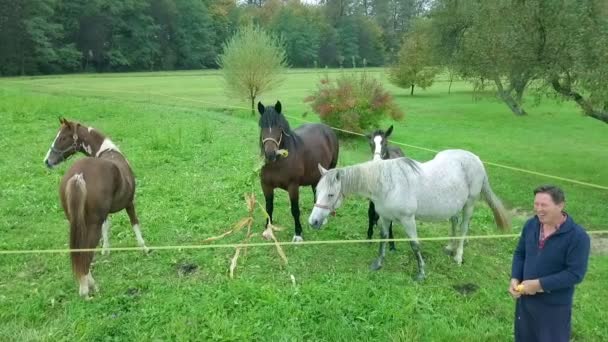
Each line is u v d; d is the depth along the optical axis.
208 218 7.48
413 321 4.67
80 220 4.61
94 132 6.05
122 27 61.72
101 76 48.72
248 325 4.54
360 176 5.30
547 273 3.35
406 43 35.34
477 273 5.94
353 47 81.00
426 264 6.12
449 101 30.64
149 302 4.95
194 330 4.46
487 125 20.05
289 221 7.58
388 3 93.12
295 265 5.94
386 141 7.35
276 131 6.02
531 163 12.91
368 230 6.75
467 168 5.93
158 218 7.36
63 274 5.56
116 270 5.72
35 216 7.39
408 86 35.31
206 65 72.00
